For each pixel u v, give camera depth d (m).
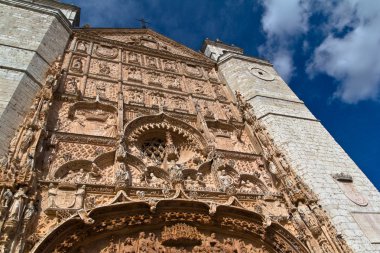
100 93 16.69
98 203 10.59
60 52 18.39
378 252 12.11
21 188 8.98
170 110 17.14
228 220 11.62
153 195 11.45
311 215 12.23
